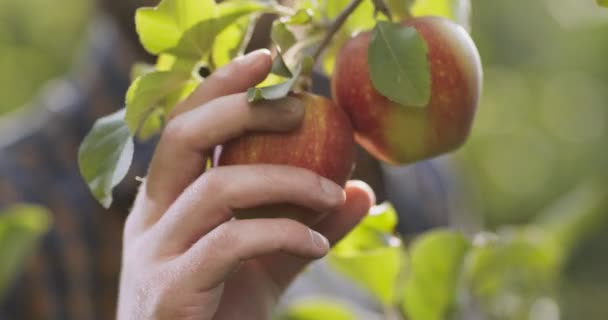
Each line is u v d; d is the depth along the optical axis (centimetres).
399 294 165
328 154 117
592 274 628
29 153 243
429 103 118
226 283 143
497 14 773
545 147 740
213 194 117
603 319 560
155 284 120
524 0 770
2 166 238
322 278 218
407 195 247
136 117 117
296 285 217
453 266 158
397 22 118
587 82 763
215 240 116
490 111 734
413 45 114
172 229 120
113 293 239
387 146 122
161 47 119
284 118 116
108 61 244
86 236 236
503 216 725
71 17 792
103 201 114
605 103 758
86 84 247
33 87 771
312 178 115
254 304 143
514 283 196
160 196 124
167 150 120
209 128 117
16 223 196
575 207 227
